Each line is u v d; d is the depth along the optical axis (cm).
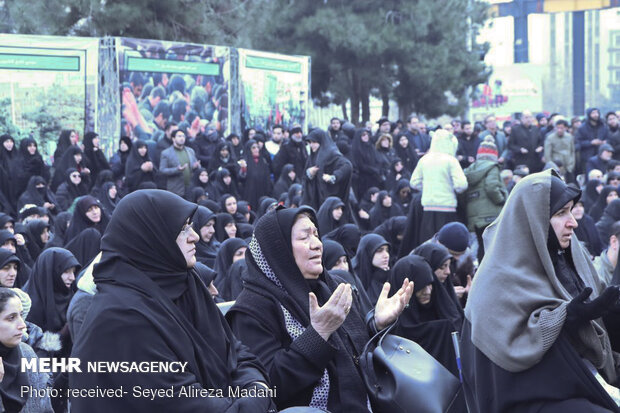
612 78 8725
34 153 1436
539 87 4006
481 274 323
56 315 591
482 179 1013
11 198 1401
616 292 299
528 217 316
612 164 1500
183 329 283
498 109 4050
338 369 321
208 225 830
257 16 2477
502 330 309
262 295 329
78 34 2027
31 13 2000
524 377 307
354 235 782
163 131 1653
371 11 2617
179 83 1670
